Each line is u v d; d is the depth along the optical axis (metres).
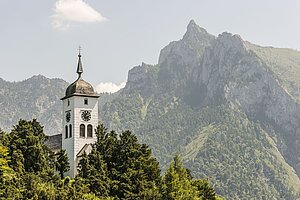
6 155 191.75
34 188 176.62
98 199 182.38
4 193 169.88
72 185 190.25
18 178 183.50
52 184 193.38
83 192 185.50
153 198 189.00
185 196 187.75
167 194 187.75
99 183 197.00
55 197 176.25
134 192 197.38
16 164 195.75
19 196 172.25
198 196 198.50
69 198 177.50
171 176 190.38
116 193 197.88
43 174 197.88
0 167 183.50
